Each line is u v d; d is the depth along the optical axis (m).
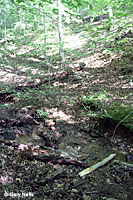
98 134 4.40
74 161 3.20
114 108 4.87
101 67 8.82
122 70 7.61
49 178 2.77
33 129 4.70
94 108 5.41
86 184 2.71
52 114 5.54
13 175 2.73
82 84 7.68
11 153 3.25
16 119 4.95
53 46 6.56
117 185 2.70
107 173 2.96
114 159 3.36
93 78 8.00
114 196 2.49
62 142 4.10
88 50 11.07
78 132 4.58
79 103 5.94
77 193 2.52
